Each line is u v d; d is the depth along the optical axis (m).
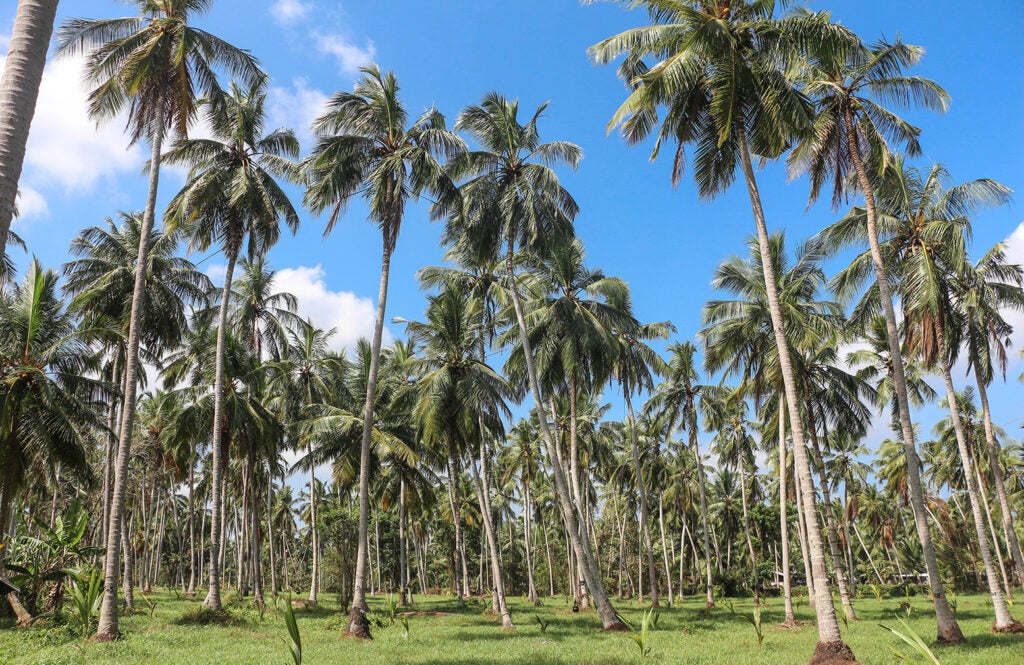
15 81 5.28
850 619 25.66
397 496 40.12
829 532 26.75
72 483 30.84
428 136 22.47
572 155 23.81
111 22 17.86
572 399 28.34
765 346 26.67
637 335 33.09
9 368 20.27
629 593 53.28
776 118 14.96
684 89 16.08
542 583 66.94
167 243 28.88
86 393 23.81
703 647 17.47
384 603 41.53
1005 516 22.69
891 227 20.34
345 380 35.25
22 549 19.56
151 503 43.56
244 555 43.53
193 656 14.20
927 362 18.64
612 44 15.75
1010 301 22.73
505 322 30.25
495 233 24.23
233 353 29.66
